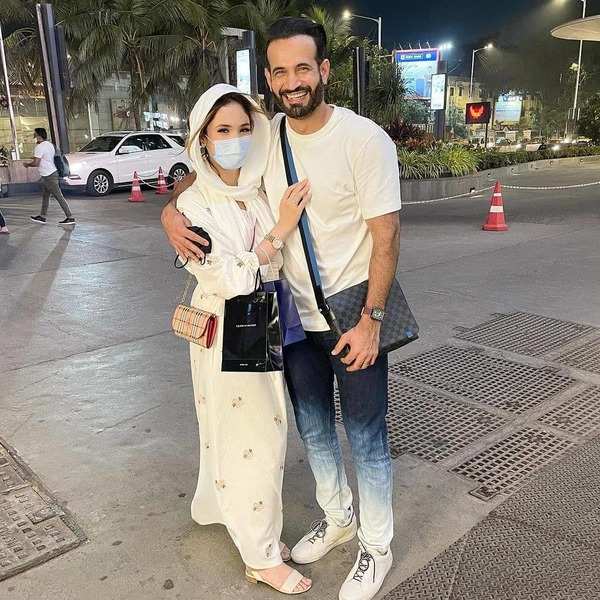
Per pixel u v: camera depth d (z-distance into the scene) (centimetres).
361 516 215
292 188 186
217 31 1998
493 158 1891
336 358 201
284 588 213
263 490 208
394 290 196
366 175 180
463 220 1038
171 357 427
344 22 2359
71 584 218
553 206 1173
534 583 217
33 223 1041
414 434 321
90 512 258
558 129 4791
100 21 1898
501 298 553
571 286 587
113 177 1516
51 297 580
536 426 327
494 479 280
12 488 274
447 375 391
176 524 251
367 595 208
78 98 2025
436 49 3003
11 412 348
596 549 233
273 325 194
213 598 212
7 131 2258
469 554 232
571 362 408
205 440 221
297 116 179
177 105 2209
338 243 191
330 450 225
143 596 213
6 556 231
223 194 194
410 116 2912
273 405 204
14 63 2020
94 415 344
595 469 286
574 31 1991
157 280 642
